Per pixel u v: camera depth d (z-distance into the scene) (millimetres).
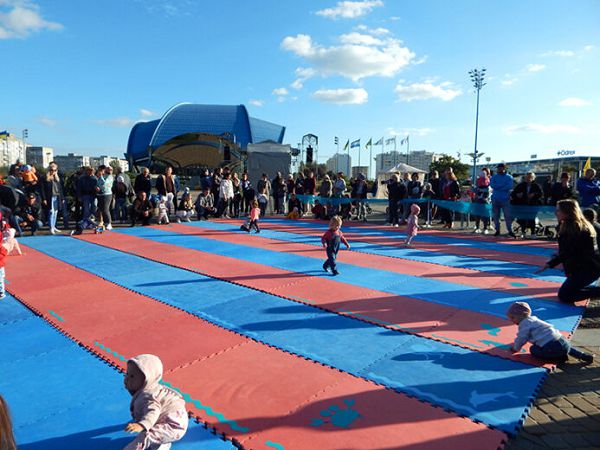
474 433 3135
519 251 10680
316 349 4656
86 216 13453
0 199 12641
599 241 7102
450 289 7086
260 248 11039
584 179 11516
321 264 9039
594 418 3418
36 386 3881
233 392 3723
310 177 19344
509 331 5199
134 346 4762
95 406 3539
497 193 13117
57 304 6316
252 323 5469
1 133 34094
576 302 6430
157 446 2734
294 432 3141
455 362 4328
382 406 3496
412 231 11289
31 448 2986
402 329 5238
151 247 11148
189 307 6141
